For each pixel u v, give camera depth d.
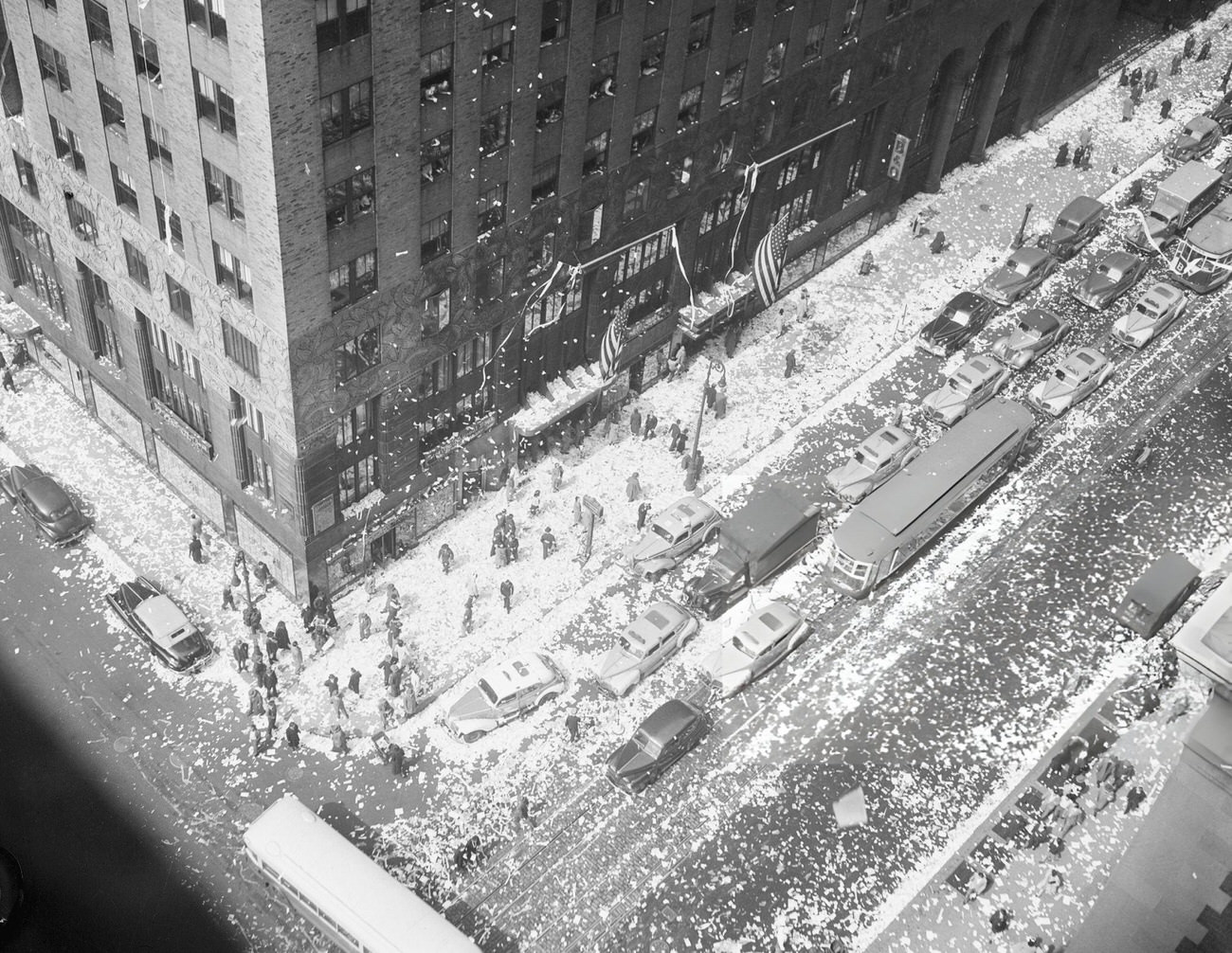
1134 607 56.03
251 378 48.75
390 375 51.12
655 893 46.22
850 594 56.81
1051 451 65.62
